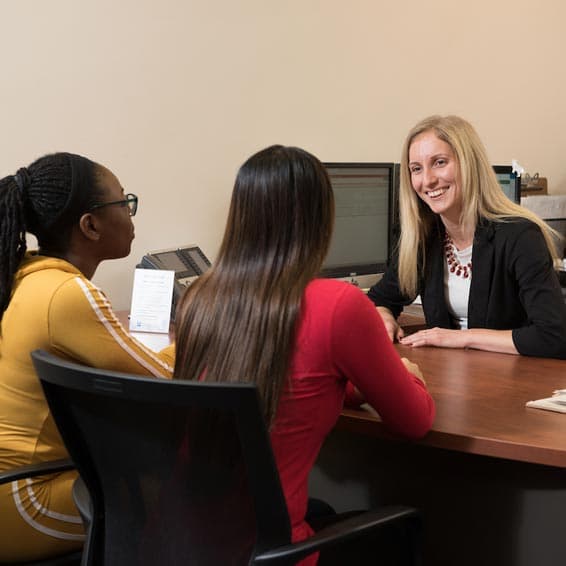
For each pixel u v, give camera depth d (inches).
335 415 52.4
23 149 98.3
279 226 50.6
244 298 50.0
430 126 88.4
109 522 52.4
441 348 84.6
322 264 51.8
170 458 46.6
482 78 151.1
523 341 81.0
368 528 47.9
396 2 135.0
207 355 50.2
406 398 53.3
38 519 60.7
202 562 48.1
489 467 62.1
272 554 44.8
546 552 59.8
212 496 46.4
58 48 99.6
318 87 126.0
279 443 50.3
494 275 87.4
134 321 95.7
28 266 62.8
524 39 157.8
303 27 122.9
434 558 66.3
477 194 87.6
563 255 142.1
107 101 104.2
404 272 94.6
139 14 105.7
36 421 61.6
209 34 112.7
